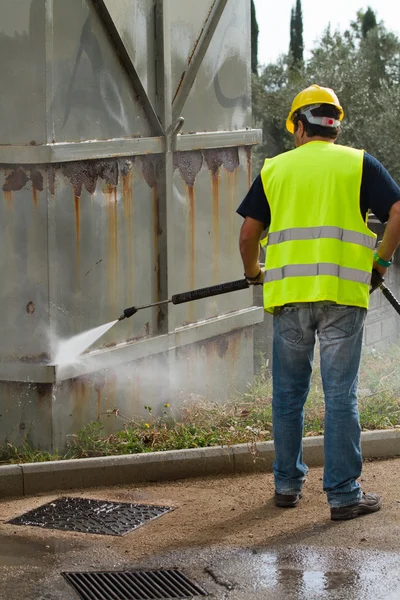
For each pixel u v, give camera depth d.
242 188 8.45
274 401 6.02
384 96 25.08
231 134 8.17
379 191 5.69
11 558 5.19
